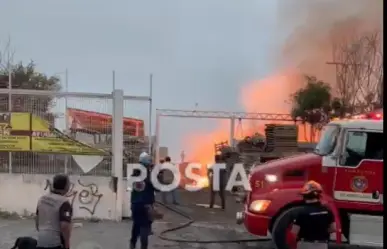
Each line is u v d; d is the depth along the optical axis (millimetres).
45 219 5430
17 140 10859
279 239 7645
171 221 11281
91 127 10891
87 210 10664
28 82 19375
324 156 8430
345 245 9117
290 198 7949
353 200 8242
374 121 8273
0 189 10719
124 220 10758
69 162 10875
